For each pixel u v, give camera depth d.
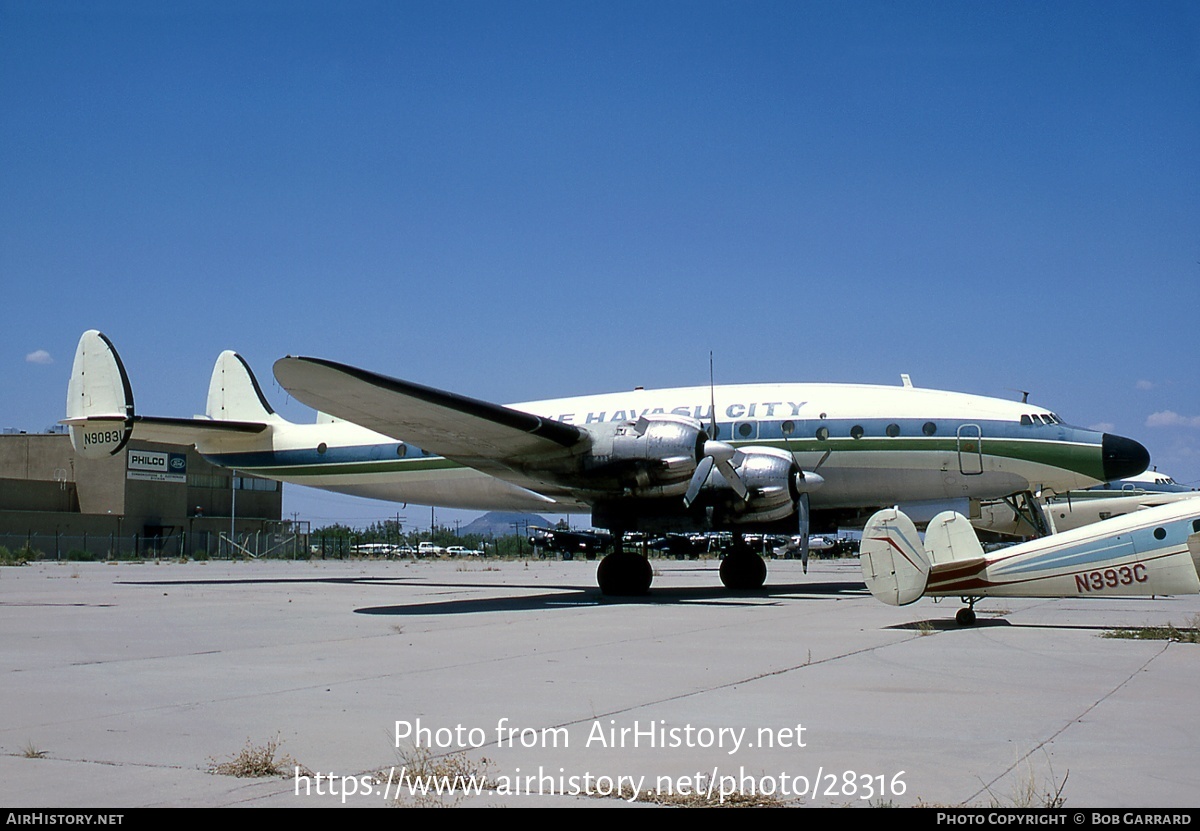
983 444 20.36
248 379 27.92
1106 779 5.44
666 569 40.69
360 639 12.02
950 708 7.42
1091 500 35.38
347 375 14.99
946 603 17.16
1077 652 10.52
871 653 10.48
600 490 18.33
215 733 6.66
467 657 10.31
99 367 25.98
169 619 14.69
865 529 13.59
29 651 10.91
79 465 56.56
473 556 64.44
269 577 29.02
